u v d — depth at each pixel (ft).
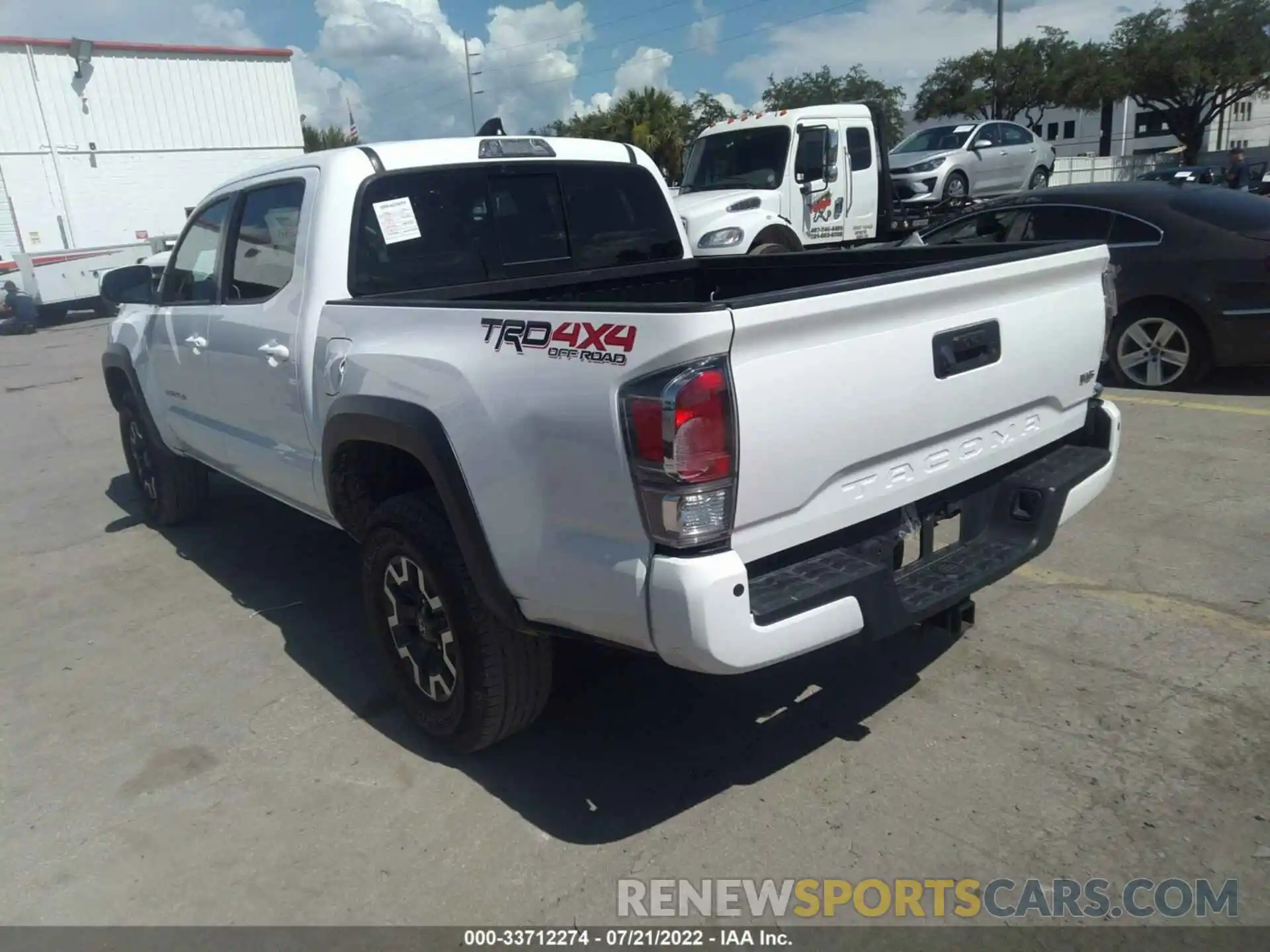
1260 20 137.69
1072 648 12.80
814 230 40.06
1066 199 26.58
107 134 93.56
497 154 13.79
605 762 11.13
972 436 10.30
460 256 13.44
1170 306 24.71
